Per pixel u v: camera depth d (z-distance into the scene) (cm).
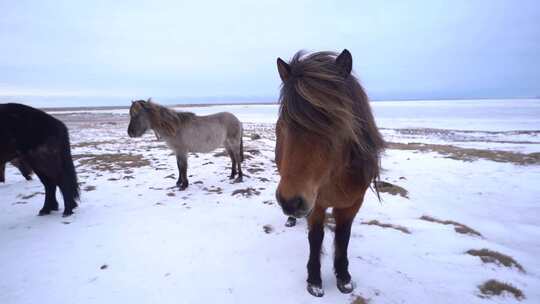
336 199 199
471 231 372
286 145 150
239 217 395
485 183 643
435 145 1310
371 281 248
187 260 280
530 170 764
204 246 308
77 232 346
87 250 300
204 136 564
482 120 3162
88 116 4031
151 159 834
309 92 136
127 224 370
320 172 149
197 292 232
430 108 6562
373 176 203
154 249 302
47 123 377
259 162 814
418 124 2844
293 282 244
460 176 704
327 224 374
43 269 265
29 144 363
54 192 414
